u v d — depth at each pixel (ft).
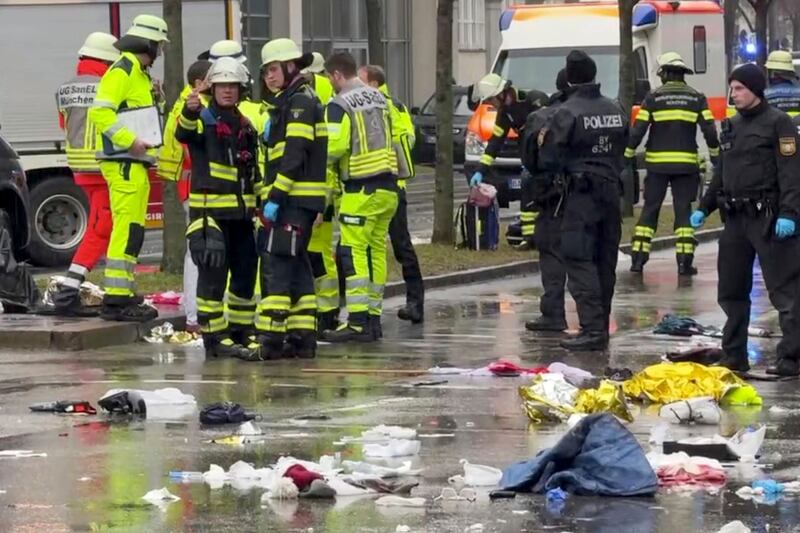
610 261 97.96
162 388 82.23
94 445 67.36
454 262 141.79
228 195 92.53
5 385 83.56
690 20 211.82
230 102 92.22
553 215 99.45
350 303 101.04
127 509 56.39
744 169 84.69
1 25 150.00
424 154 306.35
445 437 68.90
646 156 142.10
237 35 161.68
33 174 151.02
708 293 127.95
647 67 205.77
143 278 124.06
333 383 83.87
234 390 81.61
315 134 91.25
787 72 131.75
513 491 58.90
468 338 102.68
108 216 104.78
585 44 203.31
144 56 102.22
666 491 59.26
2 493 58.70
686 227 141.38
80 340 97.55
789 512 55.93
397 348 98.07
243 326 96.07
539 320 106.42
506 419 73.15
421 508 56.65
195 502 57.41
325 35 329.31
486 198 151.43
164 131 111.86
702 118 139.85
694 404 72.90
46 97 151.94
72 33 153.07
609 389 73.20
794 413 75.41
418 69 355.36
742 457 64.49
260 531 53.52
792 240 84.38
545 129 95.66
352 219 99.81
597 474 59.11
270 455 65.21
